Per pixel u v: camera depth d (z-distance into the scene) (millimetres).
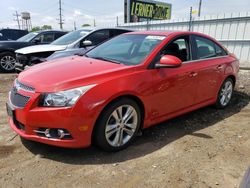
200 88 4625
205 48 4883
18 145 3662
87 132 3201
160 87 3842
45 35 10648
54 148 3598
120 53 4254
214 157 3506
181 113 4414
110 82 3336
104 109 3281
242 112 5383
